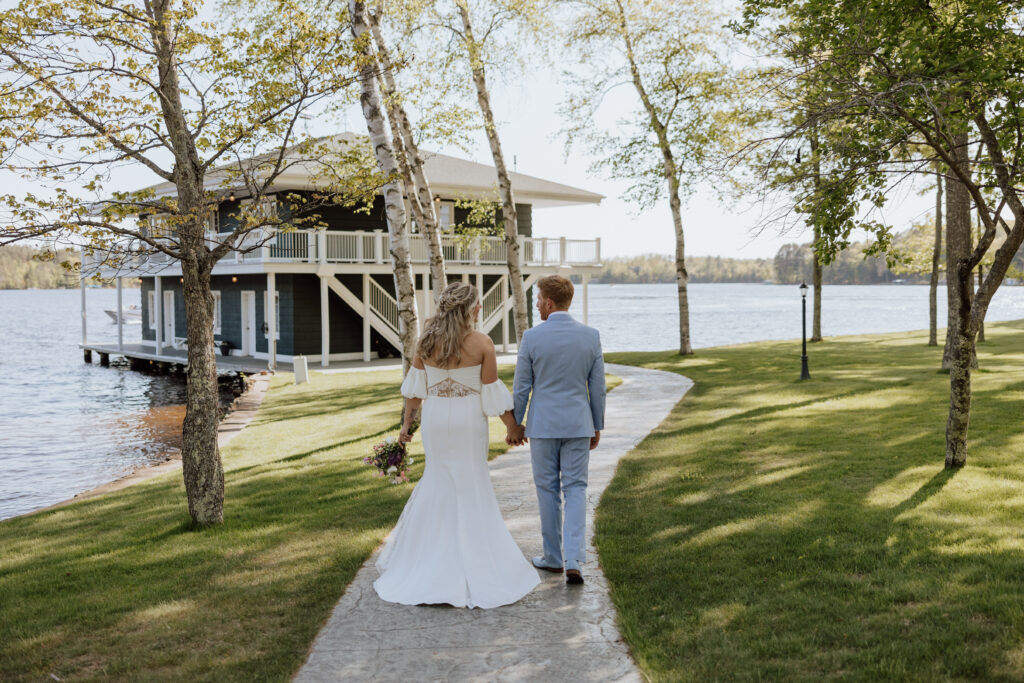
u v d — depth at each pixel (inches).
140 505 307.4
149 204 239.0
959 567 184.9
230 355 1104.8
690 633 157.2
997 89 251.1
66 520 293.0
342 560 211.9
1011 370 594.9
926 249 951.6
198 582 200.7
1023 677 131.9
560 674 142.6
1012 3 259.9
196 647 158.7
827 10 278.5
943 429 366.9
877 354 855.1
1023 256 730.8
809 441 361.1
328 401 633.6
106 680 144.6
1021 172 253.6
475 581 178.1
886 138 262.1
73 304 5182.1
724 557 202.5
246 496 310.8
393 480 197.8
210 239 255.0
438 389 184.5
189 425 260.4
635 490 284.4
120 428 616.4
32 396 816.9
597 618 168.2
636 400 543.2
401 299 437.7
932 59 249.9
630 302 4018.2
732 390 576.7
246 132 251.3
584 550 190.5
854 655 142.9
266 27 374.9
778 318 2405.3
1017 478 267.7
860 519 229.9
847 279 4830.2
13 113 221.5
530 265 1111.6
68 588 201.9
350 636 161.5
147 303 1338.6
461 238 751.1
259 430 509.7
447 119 482.6
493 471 323.0
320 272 914.7
